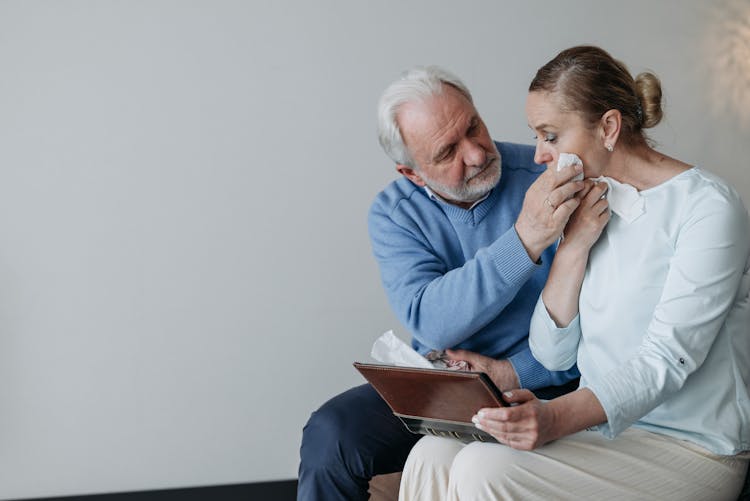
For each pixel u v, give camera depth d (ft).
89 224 10.44
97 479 10.58
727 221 5.40
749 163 11.30
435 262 7.27
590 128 5.73
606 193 5.91
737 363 5.63
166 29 10.44
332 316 10.81
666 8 11.10
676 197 5.61
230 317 10.68
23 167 10.33
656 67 11.09
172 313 10.60
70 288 10.45
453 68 10.76
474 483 5.37
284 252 10.71
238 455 10.77
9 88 10.27
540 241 6.29
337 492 7.07
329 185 10.73
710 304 5.35
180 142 10.52
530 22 10.85
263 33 10.55
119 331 10.54
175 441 10.68
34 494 10.50
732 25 11.24
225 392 10.72
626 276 5.76
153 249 10.54
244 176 10.62
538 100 5.83
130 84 10.42
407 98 6.91
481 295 6.57
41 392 10.47
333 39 10.63
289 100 10.62
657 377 5.31
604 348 5.95
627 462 5.48
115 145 10.43
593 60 5.71
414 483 5.94
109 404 10.57
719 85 11.23
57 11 10.30
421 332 7.01
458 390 5.35
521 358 6.97
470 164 6.88
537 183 6.17
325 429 7.06
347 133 10.71
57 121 10.35
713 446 5.53
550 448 5.48
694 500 5.54
